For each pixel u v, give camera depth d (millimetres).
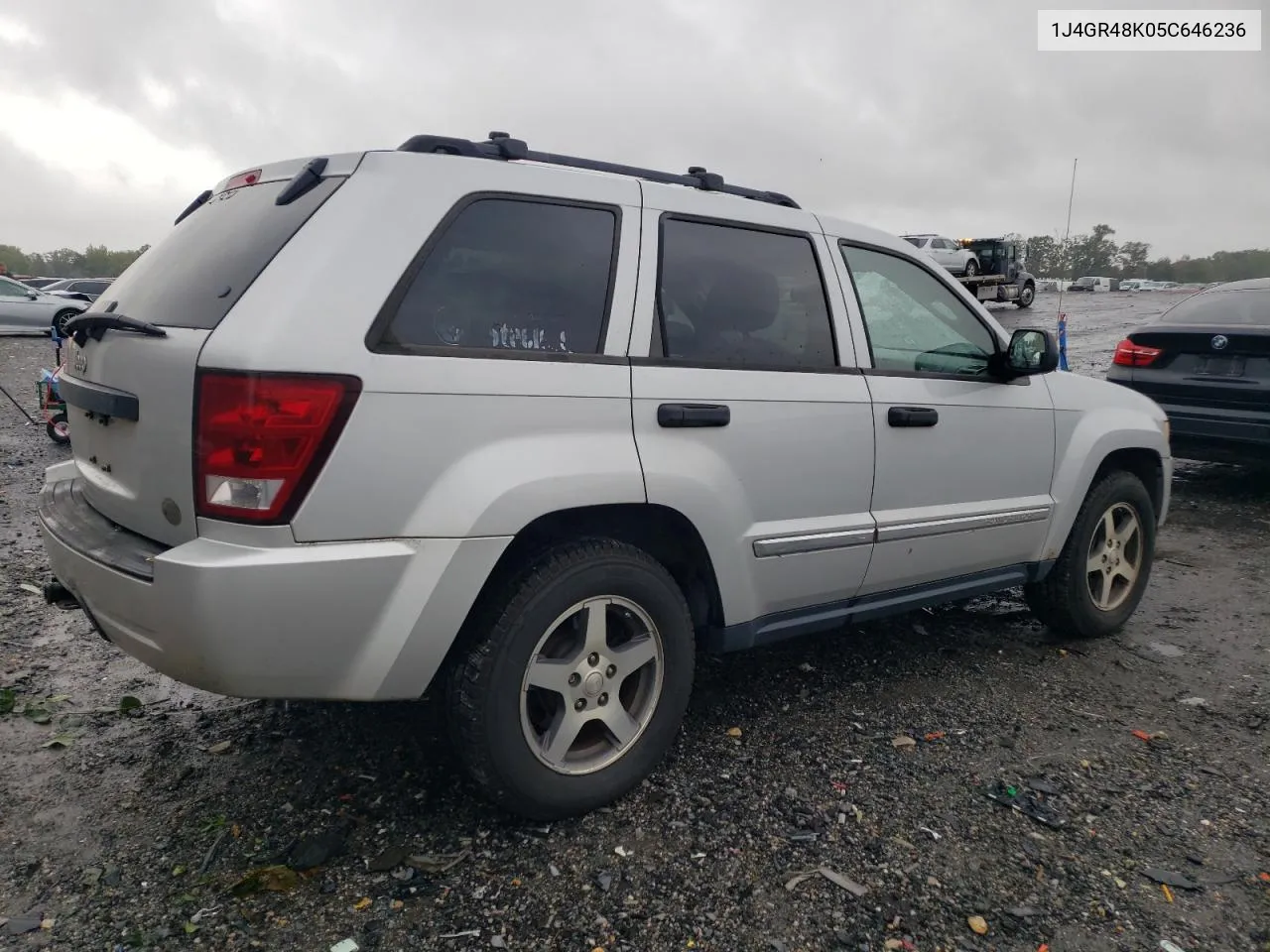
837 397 3307
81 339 2898
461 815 2816
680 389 2898
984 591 4008
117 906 2375
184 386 2309
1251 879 2633
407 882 2504
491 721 2586
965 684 3924
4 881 2461
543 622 2635
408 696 2523
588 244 2859
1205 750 3404
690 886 2521
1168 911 2479
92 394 2701
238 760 3113
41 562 5156
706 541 2979
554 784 2729
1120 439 4398
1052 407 4125
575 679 2770
